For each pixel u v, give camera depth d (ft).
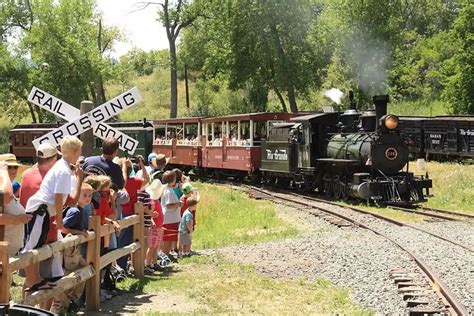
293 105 160.97
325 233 50.78
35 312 16.48
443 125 123.44
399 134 71.56
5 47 200.34
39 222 22.71
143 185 33.30
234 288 31.45
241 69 164.25
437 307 27.02
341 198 77.41
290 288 31.68
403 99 206.28
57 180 22.84
